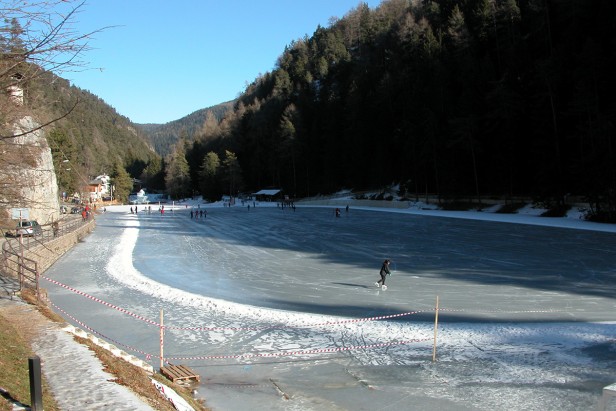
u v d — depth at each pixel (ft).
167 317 54.24
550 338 45.75
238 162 482.28
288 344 44.73
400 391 34.06
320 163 427.33
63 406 20.25
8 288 54.39
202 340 45.91
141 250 118.52
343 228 170.09
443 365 39.11
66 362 26.55
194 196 529.04
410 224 179.32
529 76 239.30
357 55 497.46
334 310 57.98
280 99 508.94
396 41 402.31
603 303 59.67
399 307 59.16
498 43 289.12
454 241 125.18
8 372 23.30
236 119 531.50
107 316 54.60
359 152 370.53
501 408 31.24
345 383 35.60
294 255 106.22
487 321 52.37
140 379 26.94
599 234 128.88
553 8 251.60
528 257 96.37
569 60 216.95
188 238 146.72
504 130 231.50
